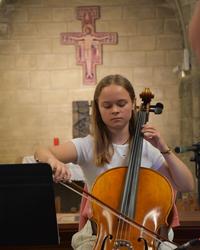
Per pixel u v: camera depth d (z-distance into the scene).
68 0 6.82
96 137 2.15
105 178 2.12
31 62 6.82
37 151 2.08
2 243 1.83
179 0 6.51
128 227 2.02
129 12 6.84
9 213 1.77
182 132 6.73
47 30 6.82
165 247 1.97
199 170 2.73
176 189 2.19
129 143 2.17
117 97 2.07
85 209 2.13
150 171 2.14
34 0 6.84
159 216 2.06
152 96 2.34
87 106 6.65
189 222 2.71
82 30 6.79
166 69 6.84
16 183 1.74
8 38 6.84
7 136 6.82
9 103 6.81
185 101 6.64
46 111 6.80
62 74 6.79
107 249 1.97
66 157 2.12
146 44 6.84
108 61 6.80
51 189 1.73
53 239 1.81
